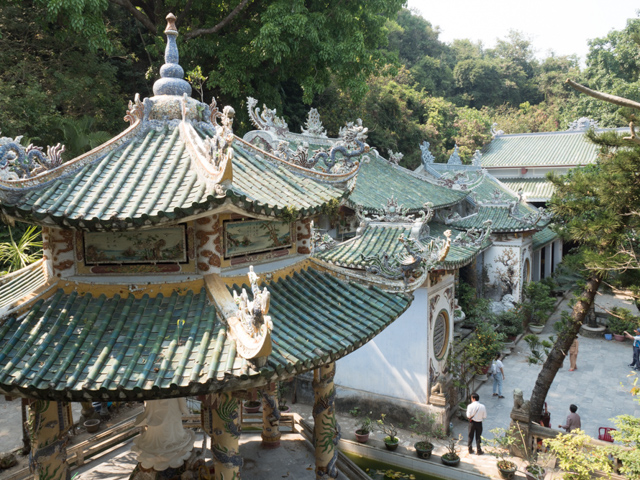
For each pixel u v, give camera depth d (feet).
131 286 26.21
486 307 93.45
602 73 222.89
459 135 201.05
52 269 26.32
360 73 101.09
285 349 24.12
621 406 67.67
